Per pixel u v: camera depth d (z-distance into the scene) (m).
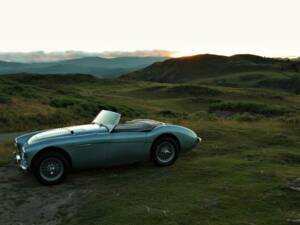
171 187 8.77
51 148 9.13
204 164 10.55
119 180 9.46
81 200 8.29
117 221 7.08
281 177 9.24
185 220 7.01
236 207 7.54
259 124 16.95
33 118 26.34
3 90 39.16
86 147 9.34
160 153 10.25
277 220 6.97
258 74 188.25
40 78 121.94
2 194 8.82
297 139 13.86
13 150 13.34
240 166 10.34
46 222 7.43
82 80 127.75
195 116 27.08
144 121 10.45
